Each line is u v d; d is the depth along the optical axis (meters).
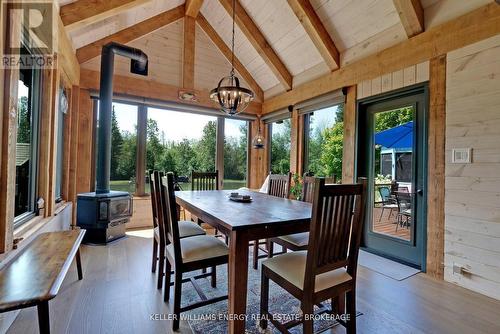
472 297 2.14
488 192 2.19
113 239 3.46
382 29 3.15
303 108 4.49
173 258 1.75
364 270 2.69
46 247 1.80
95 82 3.99
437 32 2.58
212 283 2.25
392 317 1.83
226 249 1.87
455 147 2.42
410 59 2.82
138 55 3.72
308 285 1.36
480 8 2.28
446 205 2.48
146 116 4.51
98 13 2.90
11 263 1.52
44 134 2.48
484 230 2.21
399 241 3.00
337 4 3.28
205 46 4.99
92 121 4.04
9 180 1.55
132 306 1.90
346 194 1.43
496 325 1.75
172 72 4.66
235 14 4.19
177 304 1.66
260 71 5.21
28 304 1.12
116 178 4.28
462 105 2.38
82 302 1.94
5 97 1.52
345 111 3.64
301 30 3.92
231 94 2.62
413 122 2.91
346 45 3.61
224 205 2.16
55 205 3.03
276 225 1.58
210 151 5.17
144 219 4.38
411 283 2.39
